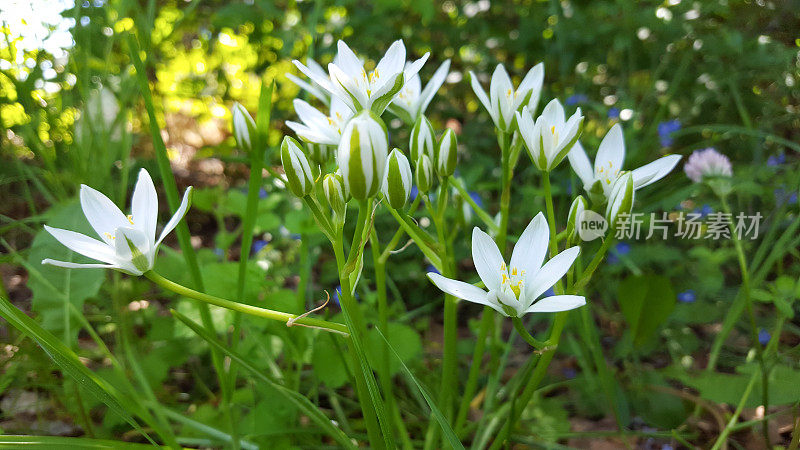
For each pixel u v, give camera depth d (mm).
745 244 358
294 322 172
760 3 558
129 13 351
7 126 314
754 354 302
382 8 530
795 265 369
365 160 153
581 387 304
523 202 450
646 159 480
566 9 621
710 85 530
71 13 301
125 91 307
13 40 296
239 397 264
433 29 629
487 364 345
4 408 301
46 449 176
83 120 303
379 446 196
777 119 478
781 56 498
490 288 170
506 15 691
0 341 263
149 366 297
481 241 172
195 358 347
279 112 571
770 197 387
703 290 364
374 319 310
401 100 231
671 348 347
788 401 244
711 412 305
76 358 177
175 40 575
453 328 237
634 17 555
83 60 308
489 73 652
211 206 359
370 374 171
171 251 323
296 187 167
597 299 423
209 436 262
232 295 266
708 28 563
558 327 184
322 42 568
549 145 175
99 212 174
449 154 201
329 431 205
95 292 241
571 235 189
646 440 296
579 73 613
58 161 337
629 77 582
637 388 295
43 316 235
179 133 821
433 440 246
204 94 660
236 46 628
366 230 168
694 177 281
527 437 278
